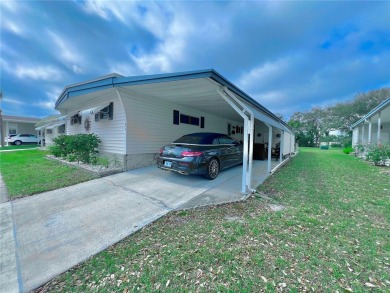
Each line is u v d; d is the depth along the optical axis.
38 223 3.11
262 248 2.39
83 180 5.48
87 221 3.18
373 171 7.64
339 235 2.70
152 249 2.41
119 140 7.00
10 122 25.11
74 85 7.50
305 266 2.06
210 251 2.34
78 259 2.25
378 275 1.93
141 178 5.82
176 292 1.74
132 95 6.86
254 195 4.47
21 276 1.99
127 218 3.29
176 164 5.30
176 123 8.76
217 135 6.46
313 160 11.50
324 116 35.00
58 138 8.90
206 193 4.53
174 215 3.42
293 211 3.55
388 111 11.45
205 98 6.95
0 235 2.77
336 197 4.36
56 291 1.80
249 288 1.77
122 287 1.82
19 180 5.45
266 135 15.82
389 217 3.30
